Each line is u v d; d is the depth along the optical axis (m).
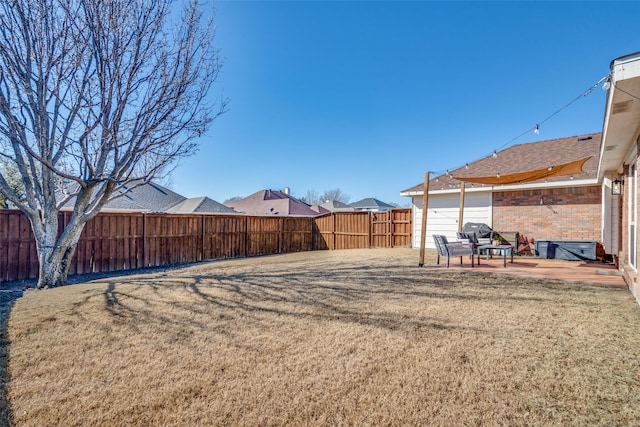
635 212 6.78
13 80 7.40
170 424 2.79
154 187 28.70
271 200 38.25
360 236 19.75
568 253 11.97
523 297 6.33
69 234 9.15
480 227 13.52
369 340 4.38
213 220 16.69
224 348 4.23
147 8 8.33
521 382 3.26
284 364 3.77
